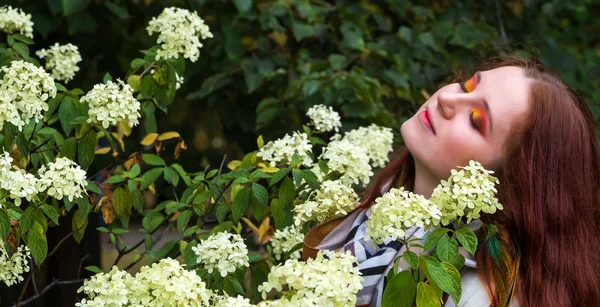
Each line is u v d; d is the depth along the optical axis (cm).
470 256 148
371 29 315
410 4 332
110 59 299
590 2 375
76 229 182
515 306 146
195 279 132
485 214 152
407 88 286
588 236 154
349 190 164
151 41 292
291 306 115
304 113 265
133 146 278
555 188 150
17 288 298
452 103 153
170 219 195
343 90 257
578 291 149
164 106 190
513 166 151
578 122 156
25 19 194
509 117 150
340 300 116
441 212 131
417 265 128
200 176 181
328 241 162
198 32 192
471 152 150
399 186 171
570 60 349
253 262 181
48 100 175
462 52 316
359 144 196
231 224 173
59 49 200
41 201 150
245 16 284
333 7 302
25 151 158
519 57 186
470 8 341
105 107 160
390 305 129
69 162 144
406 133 160
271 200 184
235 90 288
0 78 159
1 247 151
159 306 129
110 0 284
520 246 150
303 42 300
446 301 143
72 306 299
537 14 353
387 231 125
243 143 294
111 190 193
